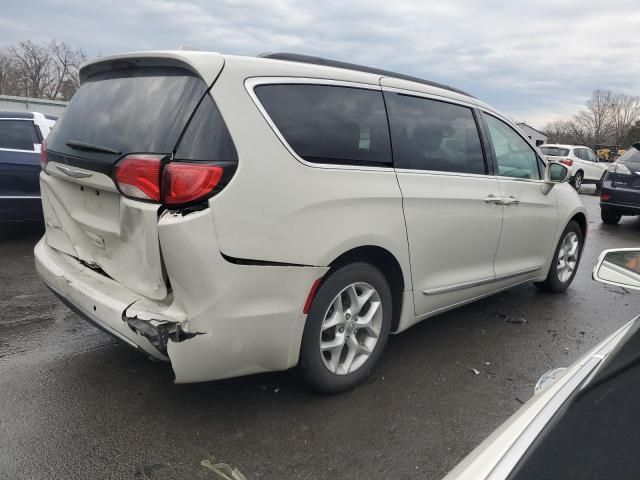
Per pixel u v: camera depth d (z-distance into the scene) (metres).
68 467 2.30
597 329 4.28
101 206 2.63
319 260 2.58
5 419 2.63
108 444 2.46
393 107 3.19
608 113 83.44
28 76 51.84
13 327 3.83
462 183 3.52
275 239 2.42
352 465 2.39
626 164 10.10
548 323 4.35
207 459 2.39
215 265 2.25
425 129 3.37
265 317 2.44
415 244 3.15
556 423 1.16
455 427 2.73
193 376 2.36
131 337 2.38
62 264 2.97
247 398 2.90
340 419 2.74
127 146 2.43
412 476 2.34
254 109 2.44
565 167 4.40
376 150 3.00
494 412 2.89
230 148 2.31
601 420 1.12
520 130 4.40
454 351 3.68
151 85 2.56
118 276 2.62
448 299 3.57
